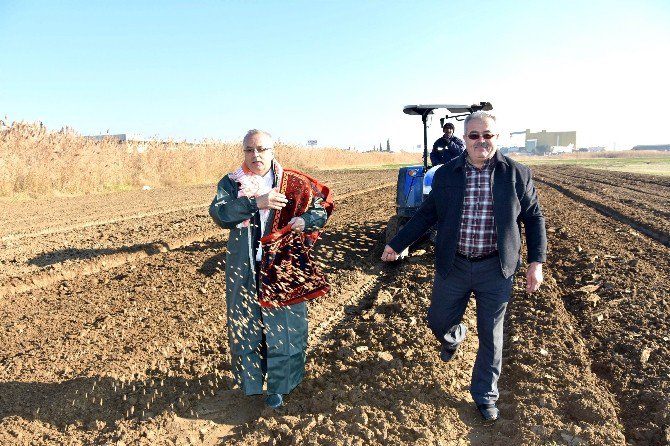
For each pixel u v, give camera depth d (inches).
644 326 193.6
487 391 134.5
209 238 377.1
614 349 178.2
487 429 132.7
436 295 136.5
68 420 134.3
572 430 127.1
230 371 162.4
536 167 1760.6
